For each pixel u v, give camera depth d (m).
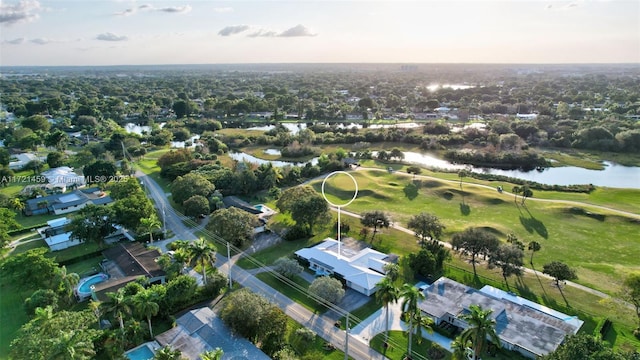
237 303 72.81
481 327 60.00
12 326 80.88
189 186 140.00
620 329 78.44
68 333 59.53
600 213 130.88
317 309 85.50
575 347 54.25
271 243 116.44
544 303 86.94
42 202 141.62
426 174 181.12
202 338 71.25
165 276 94.44
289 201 122.69
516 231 122.88
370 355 72.19
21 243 118.12
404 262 104.06
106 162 170.12
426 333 77.75
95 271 101.19
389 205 146.12
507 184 166.38
